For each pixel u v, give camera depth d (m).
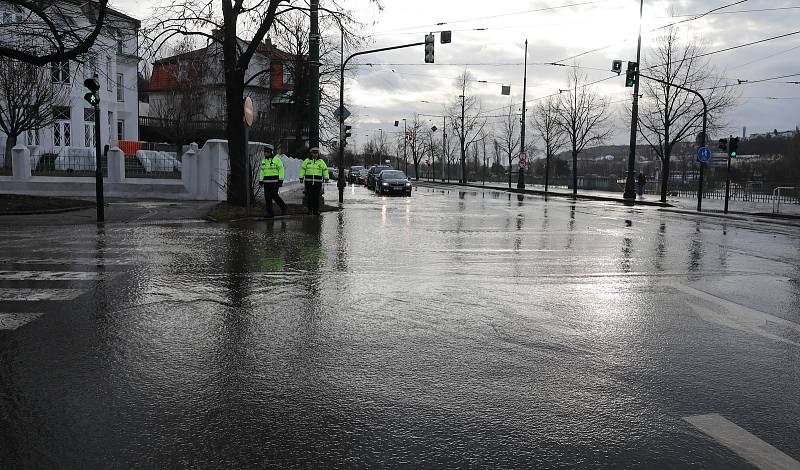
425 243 13.22
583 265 10.55
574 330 6.31
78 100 40.91
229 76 20.31
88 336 5.83
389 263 10.37
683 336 6.19
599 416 4.18
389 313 6.88
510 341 5.88
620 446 3.74
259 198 25.33
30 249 11.41
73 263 9.88
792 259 11.90
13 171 25.34
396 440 3.78
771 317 7.04
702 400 4.50
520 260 10.98
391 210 23.62
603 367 5.19
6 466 3.40
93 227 15.27
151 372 4.90
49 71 32.62
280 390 4.57
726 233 17.03
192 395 4.45
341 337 5.93
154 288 8.00
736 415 4.23
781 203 36.41
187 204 22.48
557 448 3.70
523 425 4.02
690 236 15.86
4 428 3.86
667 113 36.97
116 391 4.50
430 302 7.45
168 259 10.40
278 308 7.04
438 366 5.13
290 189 37.56
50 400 4.31
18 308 6.86
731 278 9.60
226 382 4.71
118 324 6.25
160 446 3.66
